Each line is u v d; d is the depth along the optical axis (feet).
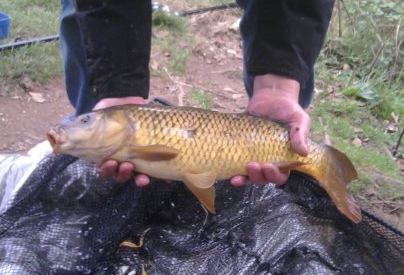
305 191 2.99
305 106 3.88
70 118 2.72
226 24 6.68
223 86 5.65
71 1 3.50
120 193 2.76
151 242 2.69
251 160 2.50
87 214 2.72
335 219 2.90
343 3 6.59
